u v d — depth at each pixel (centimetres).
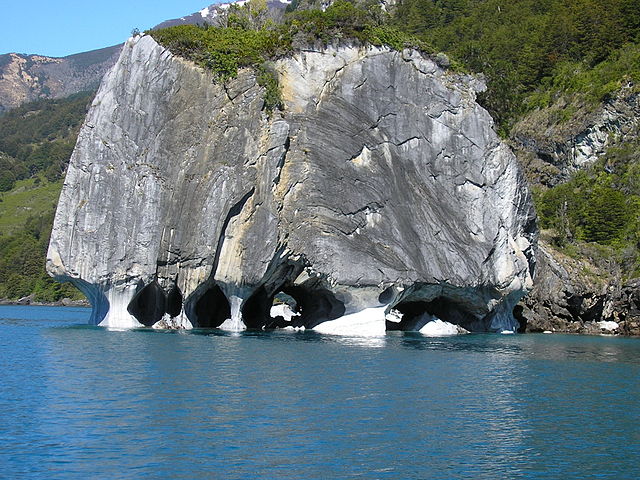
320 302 5156
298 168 4841
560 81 9838
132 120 4844
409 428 2094
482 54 9988
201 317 4978
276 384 2600
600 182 8475
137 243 4678
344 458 1811
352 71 5084
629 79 8919
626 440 2058
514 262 5197
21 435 1925
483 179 5119
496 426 2159
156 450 1825
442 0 12962
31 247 14362
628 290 6316
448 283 4950
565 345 4556
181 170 4725
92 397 2341
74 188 4828
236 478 1655
